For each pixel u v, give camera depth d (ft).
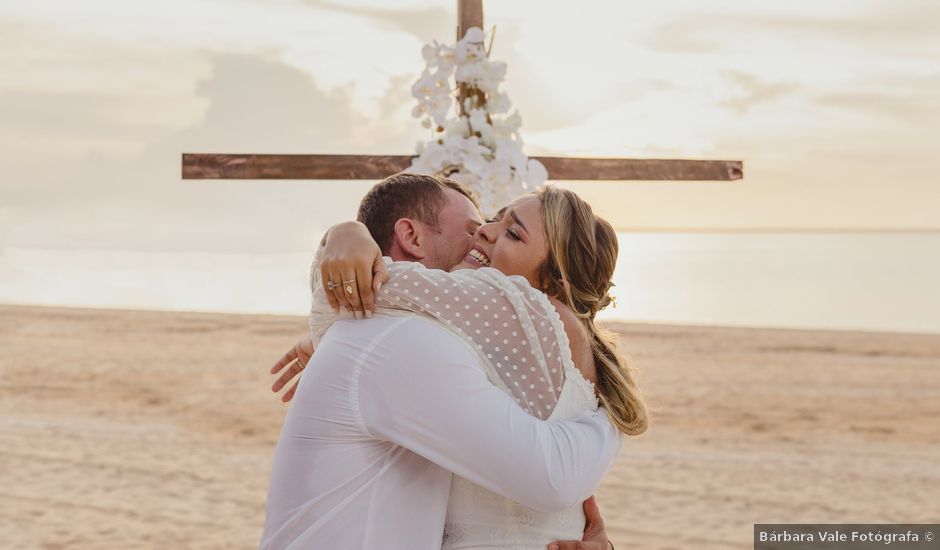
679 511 24.00
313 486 5.54
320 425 5.54
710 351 51.39
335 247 5.66
